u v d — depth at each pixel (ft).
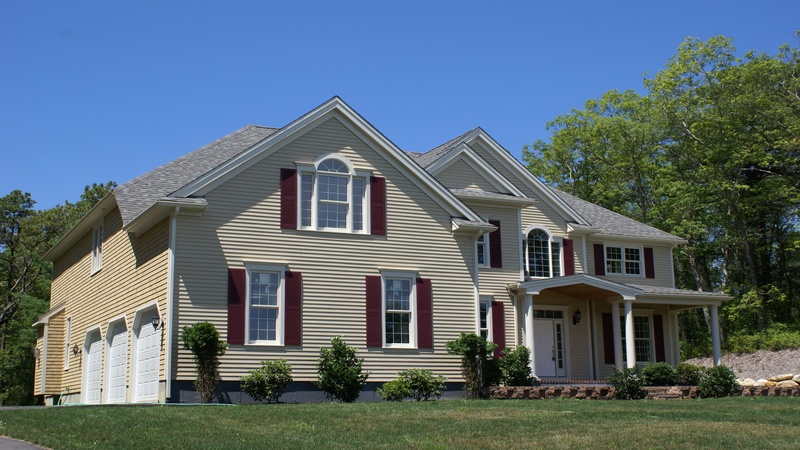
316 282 75.61
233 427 47.06
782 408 62.59
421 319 79.71
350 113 79.51
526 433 45.29
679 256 153.48
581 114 173.06
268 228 74.38
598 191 168.25
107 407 60.13
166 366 67.77
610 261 110.42
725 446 40.93
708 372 84.84
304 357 73.72
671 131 151.53
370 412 56.03
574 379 100.58
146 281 75.00
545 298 101.19
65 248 111.65
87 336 94.43
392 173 81.20
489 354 83.46
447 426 48.21
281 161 76.23
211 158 84.69
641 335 109.50
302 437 43.16
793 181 141.08
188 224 71.20
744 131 142.20
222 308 71.05
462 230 83.56
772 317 149.48
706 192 147.95
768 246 148.87
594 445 40.98
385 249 79.30
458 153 96.32
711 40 141.18
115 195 79.92
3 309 175.22
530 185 104.17
